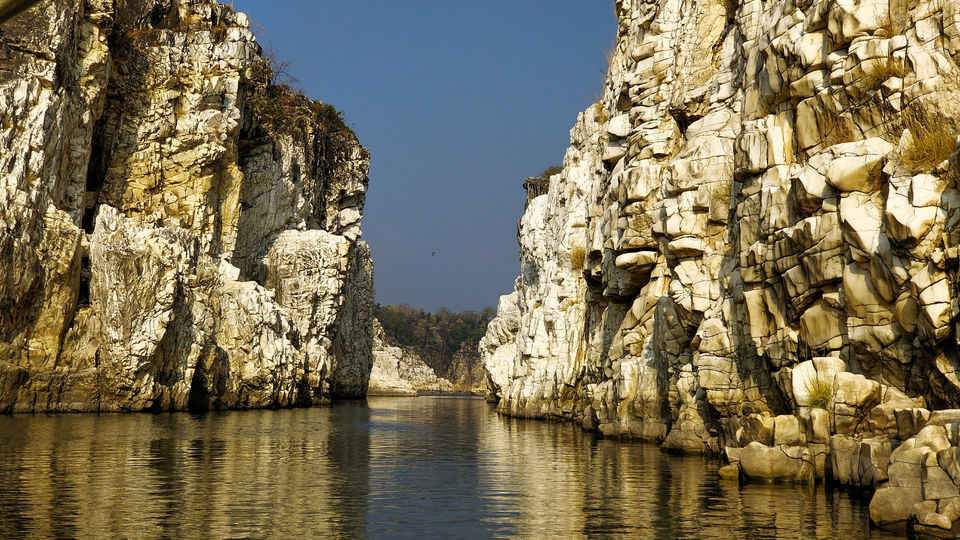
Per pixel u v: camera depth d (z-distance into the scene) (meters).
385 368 116.38
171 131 57.06
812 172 17.70
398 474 20.88
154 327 44.66
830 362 17.27
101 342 44.00
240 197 63.53
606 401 33.09
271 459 23.64
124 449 24.83
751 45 24.22
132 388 44.03
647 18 31.89
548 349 49.34
